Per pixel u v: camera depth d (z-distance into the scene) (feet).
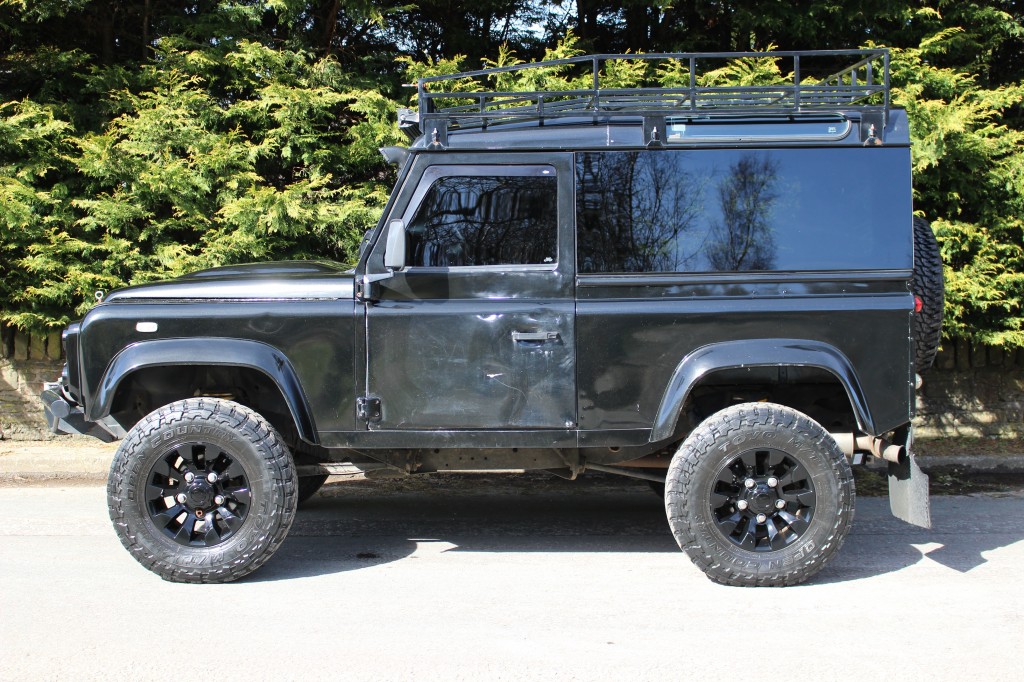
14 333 23.53
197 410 12.95
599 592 12.84
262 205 22.20
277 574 13.71
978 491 19.92
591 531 16.55
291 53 25.94
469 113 13.52
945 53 25.08
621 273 13.19
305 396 13.28
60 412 13.88
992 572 13.74
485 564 14.32
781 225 13.17
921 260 14.03
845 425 14.30
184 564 12.96
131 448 12.85
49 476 21.33
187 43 25.80
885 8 24.56
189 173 23.04
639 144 13.28
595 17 29.09
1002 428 24.04
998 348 23.56
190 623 11.52
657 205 13.26
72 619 11.65
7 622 11.54
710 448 12.72
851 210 13.14
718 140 13.23
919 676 9.87
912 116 21.80
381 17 26.25
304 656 10.45
